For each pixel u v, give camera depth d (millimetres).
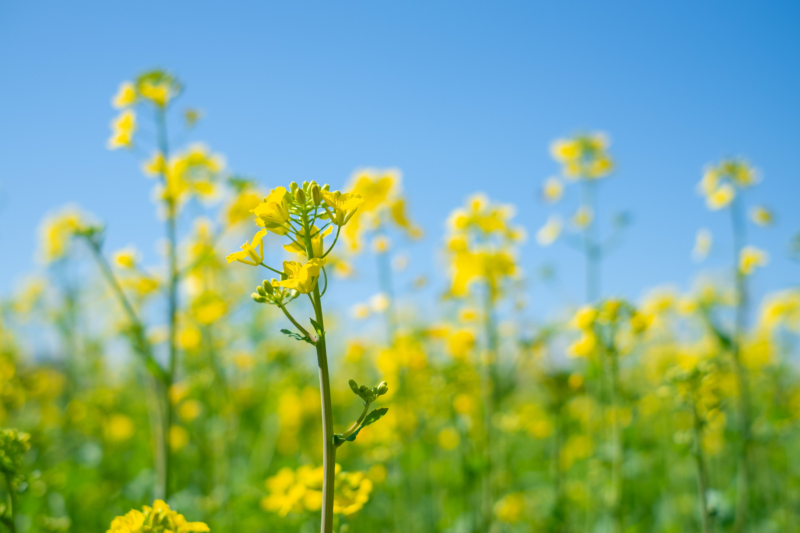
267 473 1036
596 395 963
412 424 850
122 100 740
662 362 1237
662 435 1176
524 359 889
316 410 1197
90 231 672
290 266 397
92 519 854
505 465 1042
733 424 979
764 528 946
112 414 1146
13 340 1575
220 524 765
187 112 760
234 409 1006
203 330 958
